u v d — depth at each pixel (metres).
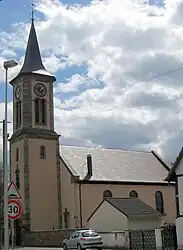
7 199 18.92
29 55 57.69
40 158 54.00
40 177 53.44
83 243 36.66
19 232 51.97
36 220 51.94
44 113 55.88
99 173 55.19
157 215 44.53
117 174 56.66
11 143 56.16
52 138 55.34
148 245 35.00
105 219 44.66
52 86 57.22
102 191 53.81
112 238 39.53
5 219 19.19
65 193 53.56
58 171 54.78
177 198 32.25
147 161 62.59
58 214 53.41
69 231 45.69
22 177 53.16
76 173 53.22
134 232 36.94
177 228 31.73
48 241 48.03
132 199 46.56
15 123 56.38
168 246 32.62
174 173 32.72
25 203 51.81
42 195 53.03
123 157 60.97
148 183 57.94
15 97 57.28
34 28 59.34
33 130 54.28
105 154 59.69
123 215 42.88
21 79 56.16
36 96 55.69
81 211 51.62
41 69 57.16
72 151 57.38
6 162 21.00
